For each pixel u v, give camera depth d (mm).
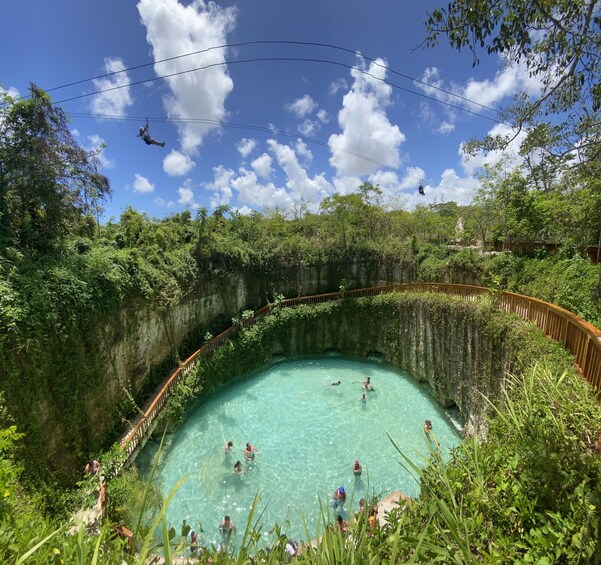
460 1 5246
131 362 17891
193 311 24672
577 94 6598
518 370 13008
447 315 20938
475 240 33750
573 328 10875
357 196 35781
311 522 13258
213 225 29125
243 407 21141
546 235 22625
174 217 30422
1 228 14086
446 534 4152
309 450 17203
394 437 18281
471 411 17844
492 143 8844
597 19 5176
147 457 15852
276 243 32625
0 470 5805
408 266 31062
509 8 5207
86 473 12914
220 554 3398
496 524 4359
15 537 4152
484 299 18219
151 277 19797
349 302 30000
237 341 25172
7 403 10719
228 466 16031
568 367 9977
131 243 22297
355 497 14328
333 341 30422
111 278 16188
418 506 4691
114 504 11461
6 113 14047
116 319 16641
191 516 13391
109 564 3523
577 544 3568
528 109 7918
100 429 15141
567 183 14562
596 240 17891
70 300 13727
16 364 11102
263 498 14266
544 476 4578
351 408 21125
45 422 12094
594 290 13516
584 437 5852
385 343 28438
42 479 11375
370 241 33594
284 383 24688
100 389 15164
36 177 14867
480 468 5188
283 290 32281
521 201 21234
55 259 14797
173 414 18047
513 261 20812
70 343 13445
